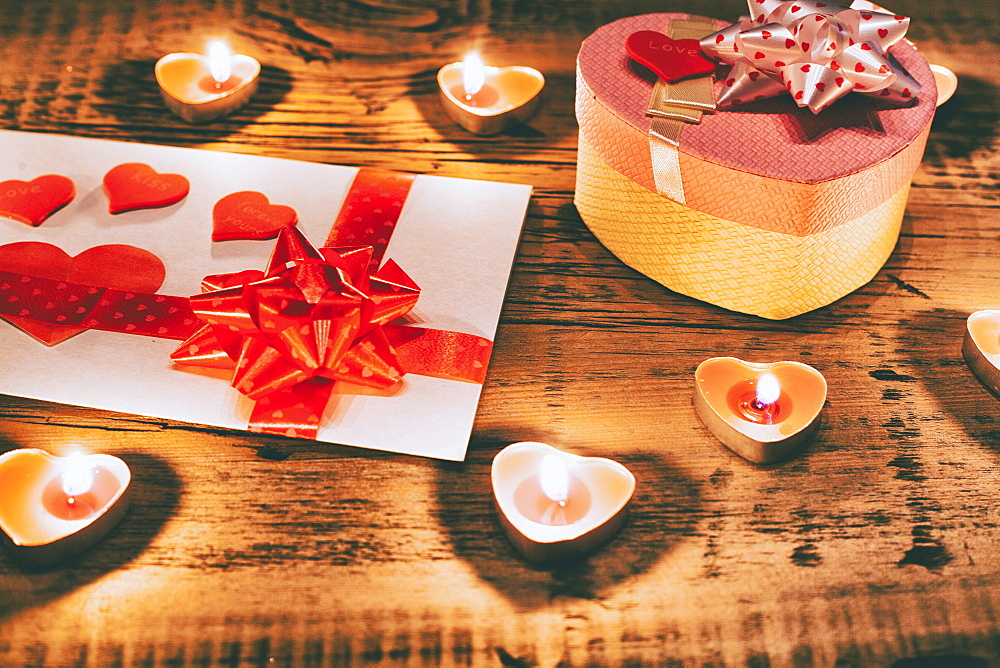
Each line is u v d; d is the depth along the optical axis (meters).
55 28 0.56
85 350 0.42
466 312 0.44
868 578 0.38
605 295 0.45
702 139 0.41
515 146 0.50
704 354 0.43
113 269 0.45
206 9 0.57
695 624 0.37
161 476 0.39
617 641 0.36
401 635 0.36
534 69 0.54
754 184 0.40
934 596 0.37
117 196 0.47
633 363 0.43
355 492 0.39
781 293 0.43
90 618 0.37
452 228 0.47
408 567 0.38
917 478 0.40
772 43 0.41
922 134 0.42
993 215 0.48
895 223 0.44
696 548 0.38
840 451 0.41
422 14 0.57
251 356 0.40
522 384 0.42
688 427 0.41
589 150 0.45
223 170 0.49
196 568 0.38
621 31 0.46
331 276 0.39
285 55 0.54
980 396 0.42
